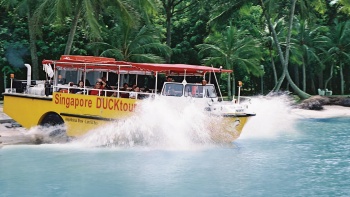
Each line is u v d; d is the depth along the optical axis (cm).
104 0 2595
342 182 1100
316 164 1316
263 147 1619
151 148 1497
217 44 4122
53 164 1243
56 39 3466
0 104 3023
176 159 1338
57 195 959
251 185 1063
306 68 5419
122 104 1513
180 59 4650
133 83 1741
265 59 4856
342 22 4812
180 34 4850
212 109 1468
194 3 4488
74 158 1327
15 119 1711
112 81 1748
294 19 4631
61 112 1612
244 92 5538
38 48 3572
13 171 1159
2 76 3781
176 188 1024
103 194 971
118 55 3378
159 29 4006
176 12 4431
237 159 1363
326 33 4944
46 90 1675
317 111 3297
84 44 3550
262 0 3950
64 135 1634
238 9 3912
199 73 1641
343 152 1530
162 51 3644
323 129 2281
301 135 2012
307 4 3947
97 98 1552
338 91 5872
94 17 2612
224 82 5269
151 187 1030
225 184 1065
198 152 1454
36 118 1667
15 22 3509
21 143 1541
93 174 1141
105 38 3472
